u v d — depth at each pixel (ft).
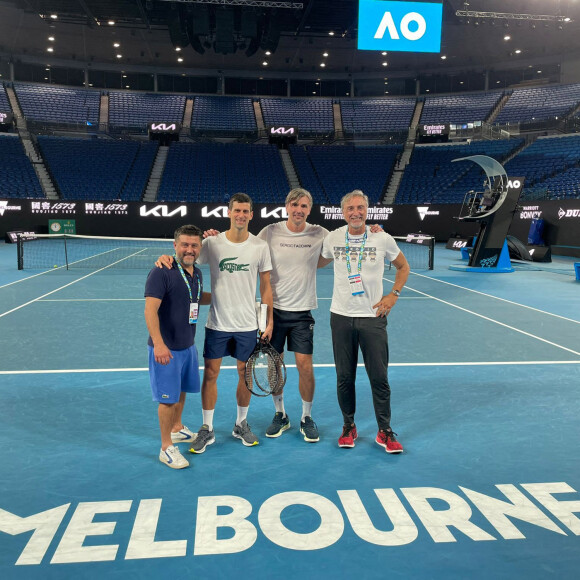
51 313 28.12
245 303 12.48
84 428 13.28
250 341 12.61
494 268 50.14
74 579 7.75
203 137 112.78
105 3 82.17
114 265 53.52
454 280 43.88
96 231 85.87
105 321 26.27
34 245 78.59
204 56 111.14
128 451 12.01
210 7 80.69
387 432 12.17
